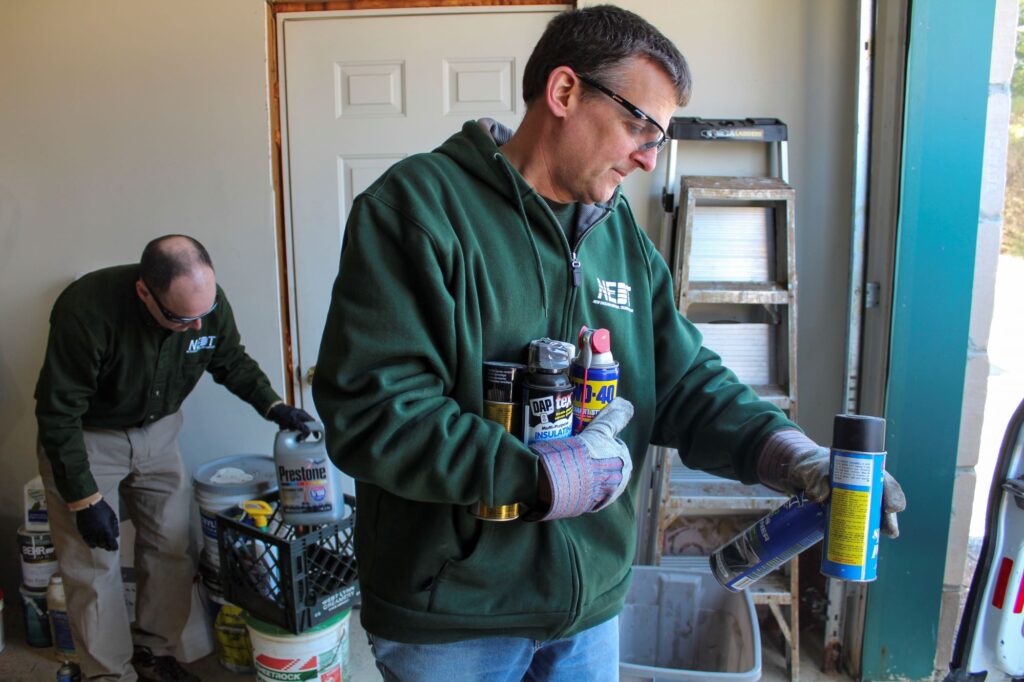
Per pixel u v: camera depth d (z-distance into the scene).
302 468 2.09
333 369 1.00
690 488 2.41
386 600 1.13
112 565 2.20
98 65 2.52
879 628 2.31
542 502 0.95
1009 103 2.05
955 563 2.31
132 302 2.01
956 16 2.00
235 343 2.32
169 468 2.32
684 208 2.29
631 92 1.01
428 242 1.00
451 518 1.09
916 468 2.20
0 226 2.62
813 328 2.46
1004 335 2.83
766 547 1.14
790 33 2.34
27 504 2.51
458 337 1.02
